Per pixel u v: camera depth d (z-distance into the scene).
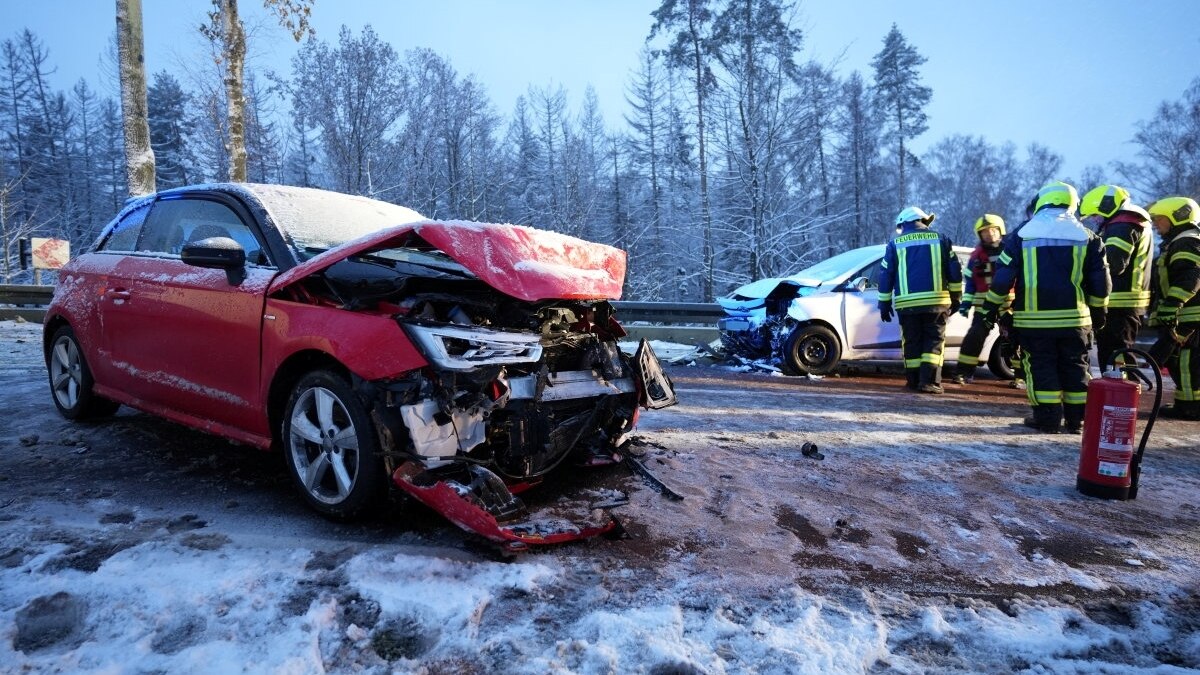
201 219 3.69
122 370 3.81
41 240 12.36
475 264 2.59
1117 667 2.02
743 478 3.77
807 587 2.48
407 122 28.17
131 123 8.67
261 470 3.51
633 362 3.56
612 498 3.28
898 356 7.99
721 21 26.20
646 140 38.25
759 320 8.47
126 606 2.08
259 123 31.73
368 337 2.62
